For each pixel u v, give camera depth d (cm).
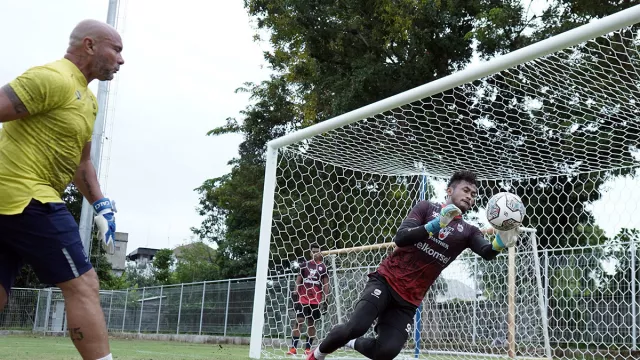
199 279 3241
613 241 1074
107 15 1540
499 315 996
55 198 266
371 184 1161
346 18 1747
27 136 264
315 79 1850
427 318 1000
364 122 740
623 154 755
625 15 434
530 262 999
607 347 917
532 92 666
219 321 1631
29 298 1964
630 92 588
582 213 1216
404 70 1706
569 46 474
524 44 1595
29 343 1168
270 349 910
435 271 411
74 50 282
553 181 1200
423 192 891
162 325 1862
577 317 987
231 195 2380
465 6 1716
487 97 771
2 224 257
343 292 988
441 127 776
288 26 1805
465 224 413
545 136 750
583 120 699
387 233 1156
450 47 1703
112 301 2144
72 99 272
